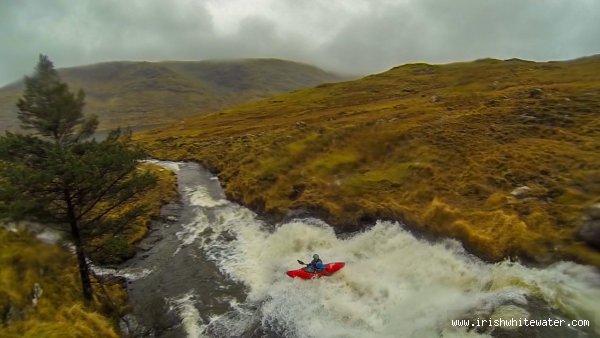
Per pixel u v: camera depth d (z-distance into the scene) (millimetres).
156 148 81250
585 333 13680
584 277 17188
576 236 19578
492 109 41562
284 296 20344
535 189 24812
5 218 17719
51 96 19141
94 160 19062
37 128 19375
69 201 19609
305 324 17656
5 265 19438
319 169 36906
